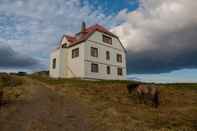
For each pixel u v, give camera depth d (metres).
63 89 19.94
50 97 15.80
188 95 22.70
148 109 16.22
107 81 26.83
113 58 36.47
